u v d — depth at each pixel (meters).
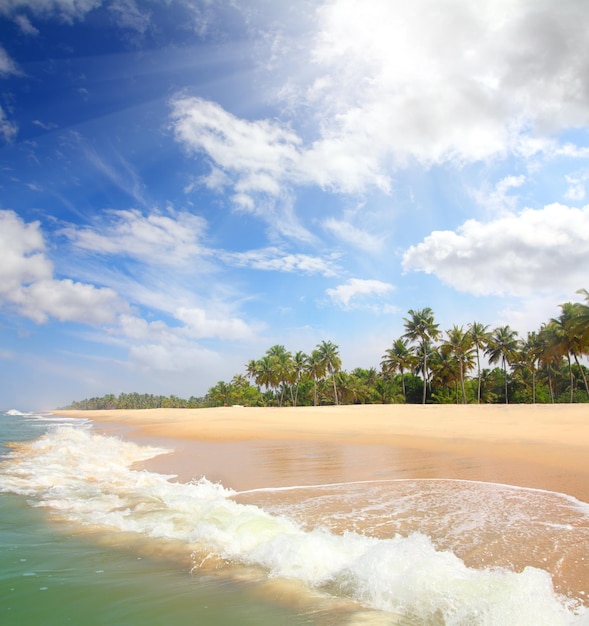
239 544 6.84
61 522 8.12
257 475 13.33
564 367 79.69
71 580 5.50
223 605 4.85
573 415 29.34
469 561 6.04
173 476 13.34
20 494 10.51
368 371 96.56
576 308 55.22
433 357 75.94
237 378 125.25
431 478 12.30
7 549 6.68
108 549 6.68
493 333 75.00
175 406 167.62
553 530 7.40
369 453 17.83
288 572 5.79
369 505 9.28
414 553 5.95
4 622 4.42
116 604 4.85
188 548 6.73
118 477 12.97
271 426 32.06
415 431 25.92
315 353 89.81
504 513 8.52
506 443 19.28
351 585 5.34
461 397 79.12
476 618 4.42
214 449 20.47
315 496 10.24
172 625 4.38
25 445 22.33
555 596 4.92
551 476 12.23
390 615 4.59
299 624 4.39
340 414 40.34
